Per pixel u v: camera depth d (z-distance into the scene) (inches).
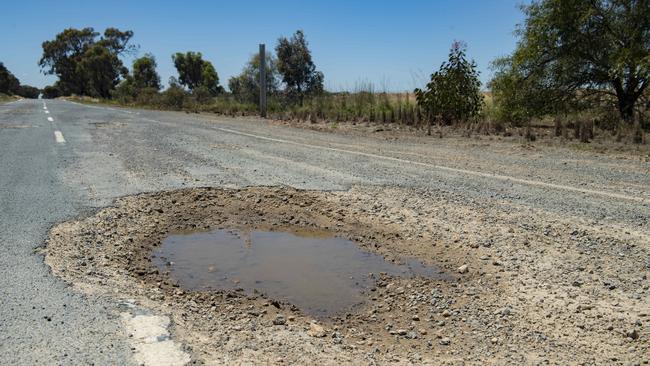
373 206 242.8
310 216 234.4
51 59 3686.0
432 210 233.9
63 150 398.9
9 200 238.7
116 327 125.7
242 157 375.6
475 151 402.3
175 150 408.8
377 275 172.7
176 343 120.0
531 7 544.4
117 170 318.7
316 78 1083.9
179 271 174.7
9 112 905.5
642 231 197.2
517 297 151.3
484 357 122.1
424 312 146.6
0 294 141.2
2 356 110.2
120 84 2460.6
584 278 160.4
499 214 224.4
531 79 558.3
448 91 606.9
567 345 125.9
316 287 164.1
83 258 174.9
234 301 152.9
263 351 121.3
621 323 134.3
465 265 174.7
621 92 526.9
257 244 202.7
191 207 244.8
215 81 2228.1
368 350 125.6
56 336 119.4
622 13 504.1
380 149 417.4
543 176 298.7
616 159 351.6
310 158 371.2
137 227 214.7
